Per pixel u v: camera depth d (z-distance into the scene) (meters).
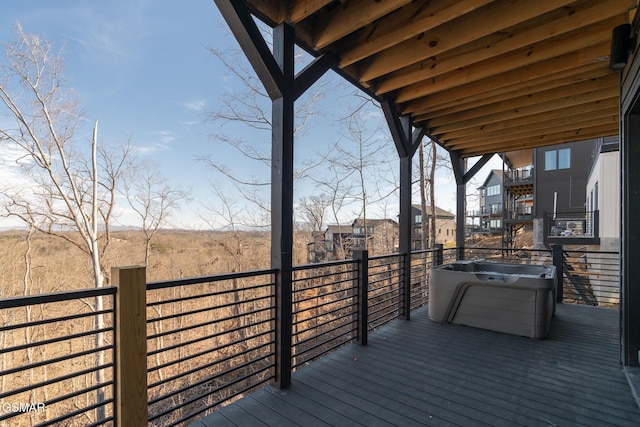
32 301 1.33
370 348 3.00
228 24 2.11
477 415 1.97
